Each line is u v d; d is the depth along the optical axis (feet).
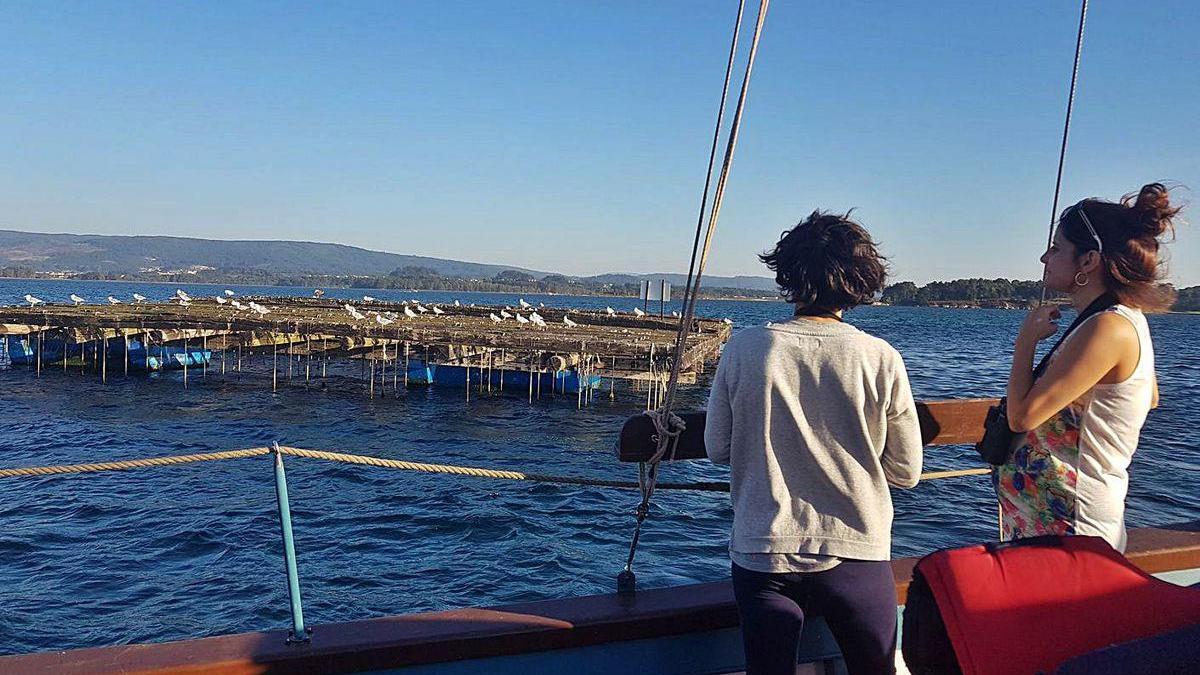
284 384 118.21
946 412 10.10
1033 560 7.86
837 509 7.30
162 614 31.42
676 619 9.12
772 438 7.37
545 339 105.50
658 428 9.35
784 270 7.68
